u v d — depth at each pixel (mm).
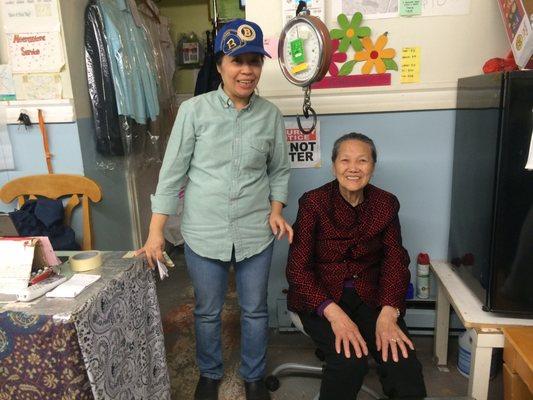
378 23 1669
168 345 2018
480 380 1317
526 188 1216
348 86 1732
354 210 1417
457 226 1699
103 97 2139
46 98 2031
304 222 1438
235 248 1406
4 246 1042
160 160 2877
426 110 1742
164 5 3275
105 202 2338
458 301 1436
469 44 1656
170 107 3049
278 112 1435
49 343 904
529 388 1122
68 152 2098
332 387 1229
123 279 1135
